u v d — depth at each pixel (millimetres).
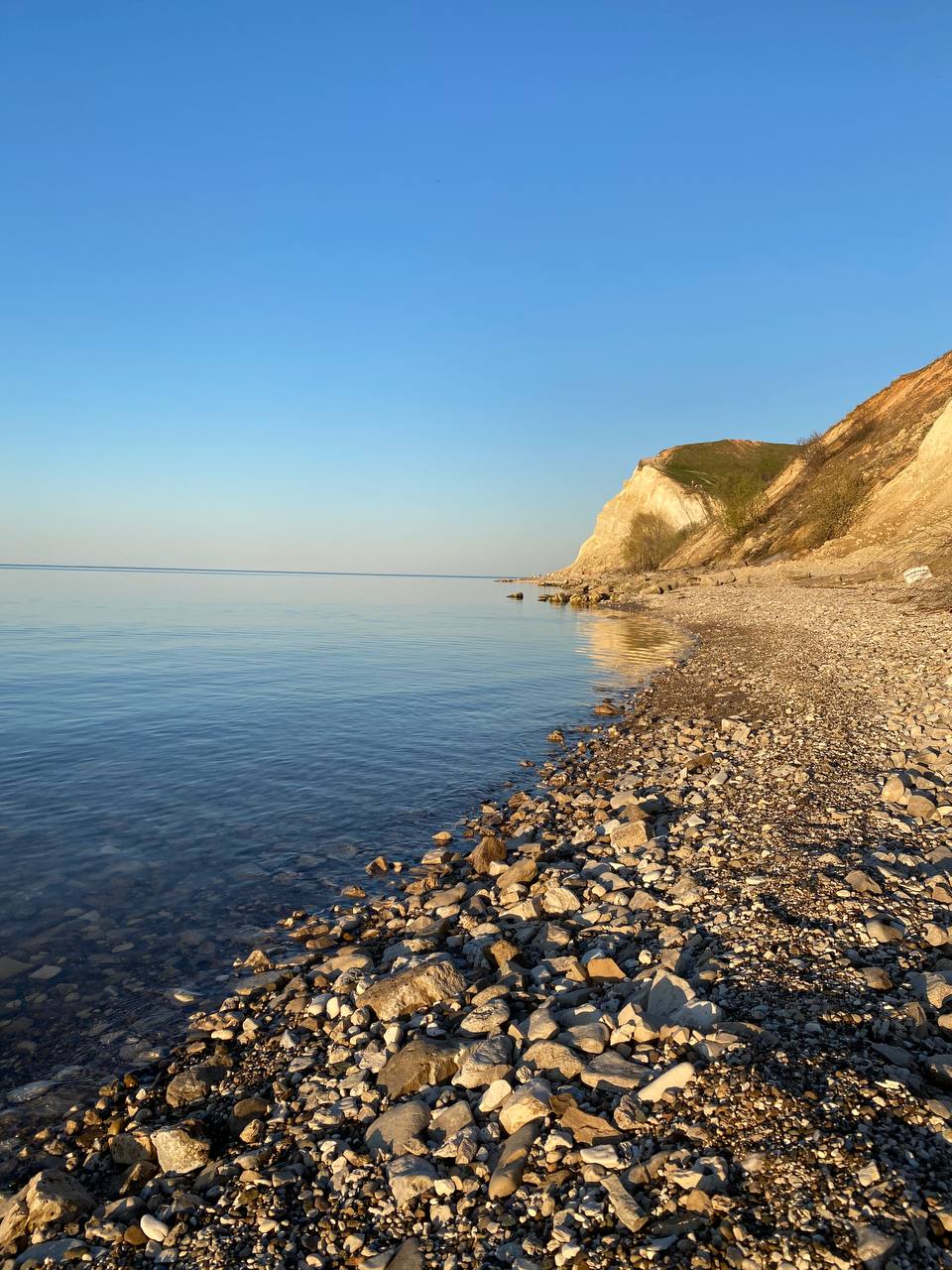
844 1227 3305
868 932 6359
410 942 7934
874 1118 3951
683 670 27984
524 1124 4496
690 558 98250
